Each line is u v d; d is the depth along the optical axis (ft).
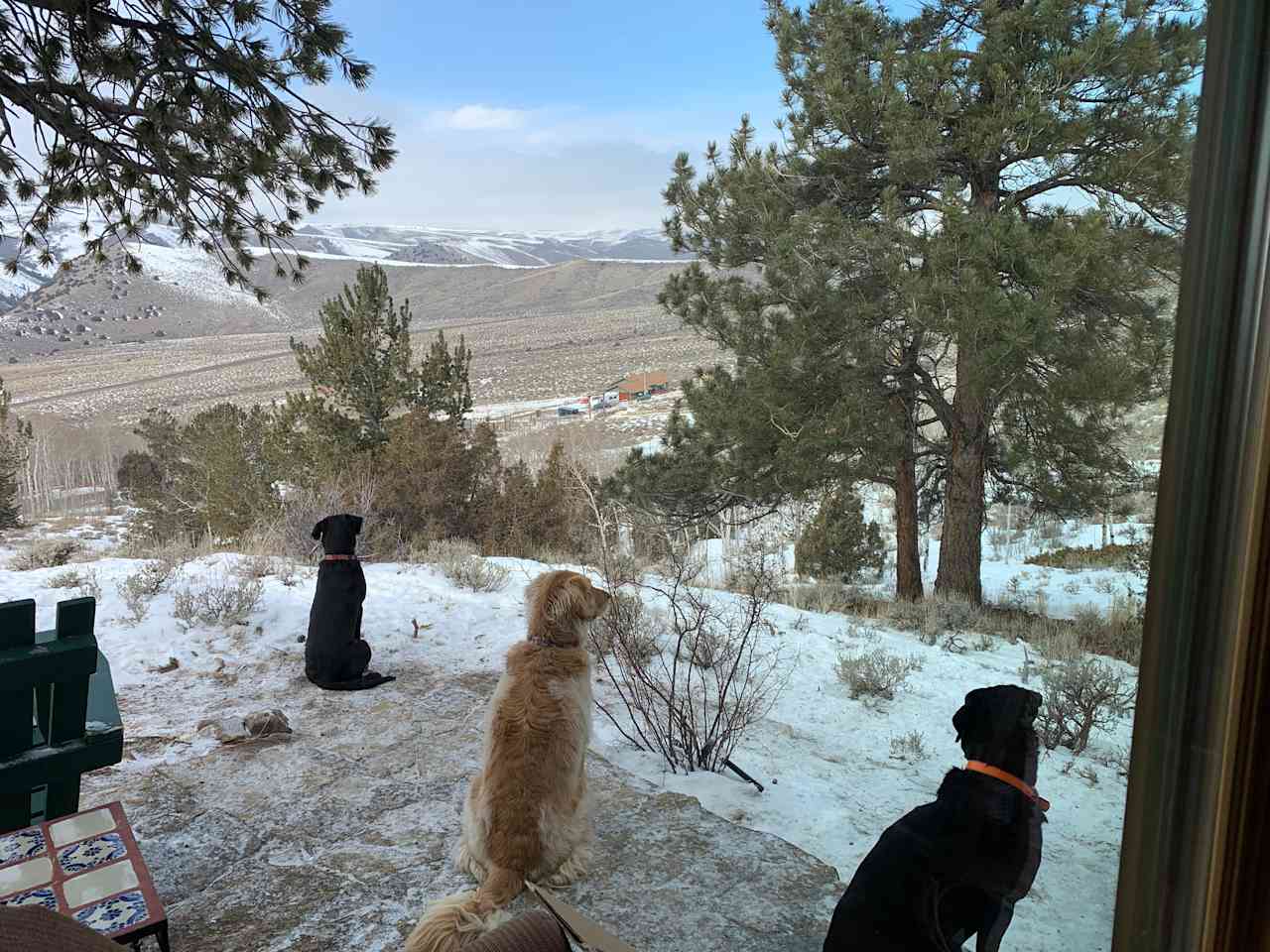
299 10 17.11
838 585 31.60
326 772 13.73
